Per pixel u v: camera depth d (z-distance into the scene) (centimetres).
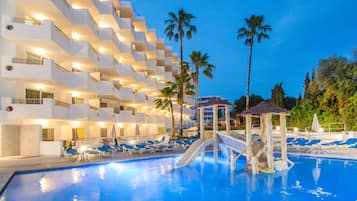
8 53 1759
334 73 3186
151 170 1479
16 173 1282
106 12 2819
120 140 2728
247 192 1039
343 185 1121
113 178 1281
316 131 2697
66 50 2041
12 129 1792
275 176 1296
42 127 1939
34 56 1988
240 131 3616
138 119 3350
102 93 2611
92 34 2469
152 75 4353
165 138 2738
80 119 2150
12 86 1783
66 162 1552
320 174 1330
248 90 3728
